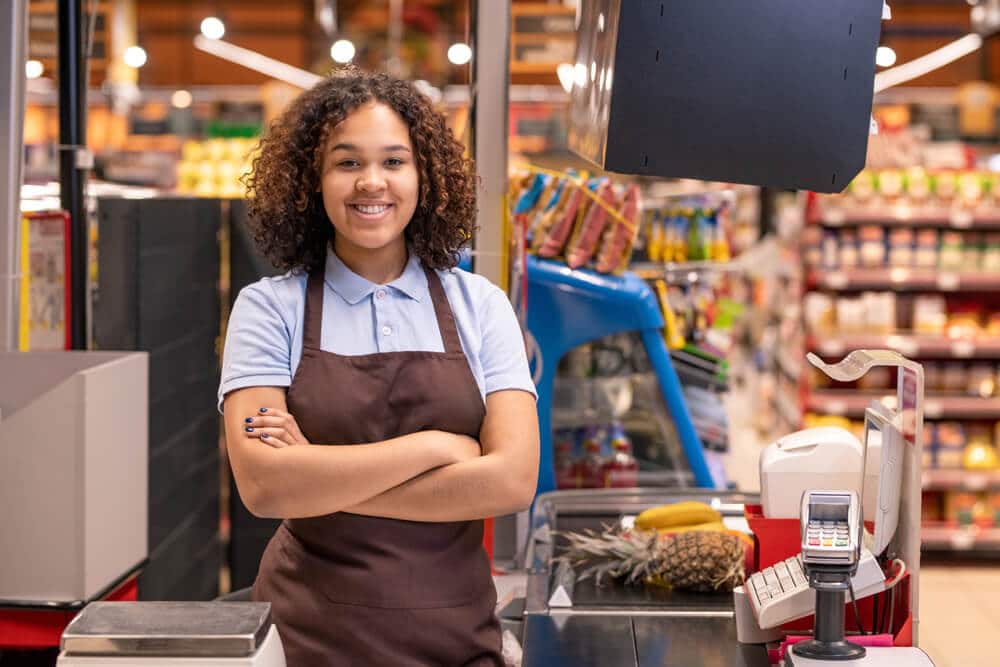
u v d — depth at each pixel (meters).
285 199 2.27
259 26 13.96
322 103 2.23
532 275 4.05
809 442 2.73
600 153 2.49
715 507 3.53
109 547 3.07
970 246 7.16
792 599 2.30
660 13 2.35
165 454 4.23
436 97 9.64
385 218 2.20
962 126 8.76
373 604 2.16
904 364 2.36
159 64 13.97
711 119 2.41
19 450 2.91
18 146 3.56
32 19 4.11
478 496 2.14
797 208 7.54
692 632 2.59
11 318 3.56
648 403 4.26
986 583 6.45
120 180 9.20
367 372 2.21
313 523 2.19
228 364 2.23
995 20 8.58
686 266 4.94
